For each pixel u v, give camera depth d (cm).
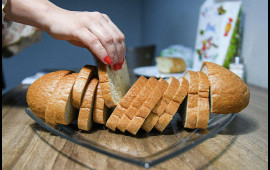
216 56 72
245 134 33
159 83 32
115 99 35
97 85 35
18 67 165
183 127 35
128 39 185
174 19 115
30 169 25
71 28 34
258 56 61
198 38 82
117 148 29
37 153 28
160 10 133
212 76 33
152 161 24
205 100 32
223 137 32
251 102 49
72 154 28
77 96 33
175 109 33
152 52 130
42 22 37
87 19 34
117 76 38
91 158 27
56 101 32
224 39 69
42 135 34
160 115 33
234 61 68
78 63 178
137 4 178
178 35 113
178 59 73
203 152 28
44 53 169
